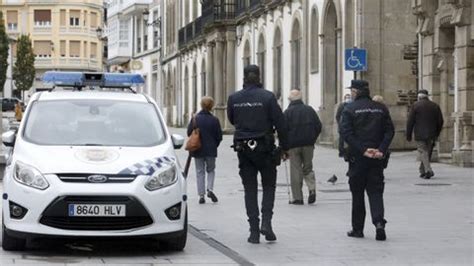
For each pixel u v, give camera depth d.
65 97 21.00
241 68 82.75
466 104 41.34
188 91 107.12
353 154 20.61
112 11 143.62
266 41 73.75
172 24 117.62
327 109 58.12
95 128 19.91
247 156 19.89
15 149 19.03
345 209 26.83
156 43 126.81
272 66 71.69
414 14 46.44
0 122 36.69
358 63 43.34
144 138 19.83
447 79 44.19
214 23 85.75
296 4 64.56
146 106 21.11
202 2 96.25
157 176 18.02
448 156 43.56
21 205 17.67
